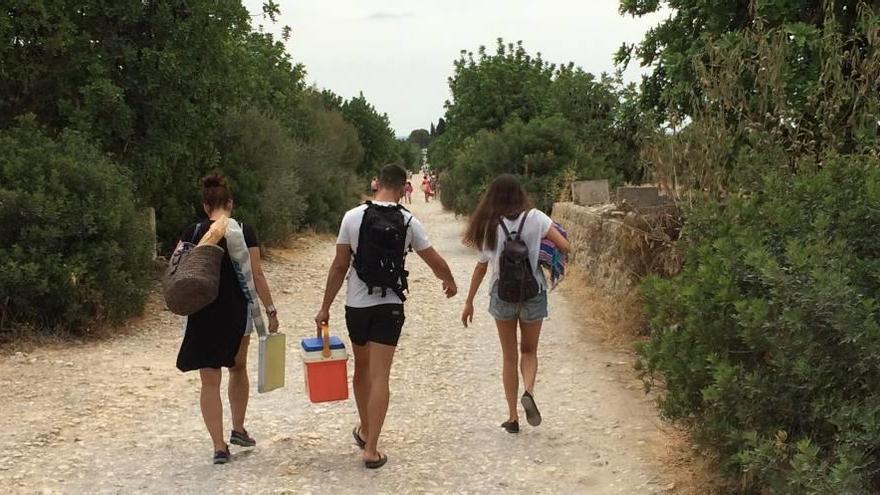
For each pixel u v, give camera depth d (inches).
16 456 195.8
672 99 350.9
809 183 157.5
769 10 313.0
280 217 668.1
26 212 322.3
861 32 281.0
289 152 690.8
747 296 152.2
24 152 342.0
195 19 464.4
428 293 470.6
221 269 187.3
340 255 187.5
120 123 430.0
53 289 323.0
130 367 284.4
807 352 129.0
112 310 341.7
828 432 133.3
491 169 837.2
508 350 214.1
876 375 123.6
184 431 217.5
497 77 1305.4
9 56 399.2
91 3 425.4
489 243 209.2
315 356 194.1
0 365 280.1
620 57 425.4
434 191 2343.8
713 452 160.6
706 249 170.7
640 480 179.6
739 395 138.9
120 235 357.4
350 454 199.8
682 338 163.2
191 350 187.0
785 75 254.8
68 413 230.2
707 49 280.5
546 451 201.0
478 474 186.7
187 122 480.7
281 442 208.1
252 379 273.1
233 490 176.6
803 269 128.1
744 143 288.5
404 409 239.3
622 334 319.6
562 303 410.3
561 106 1029.8
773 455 130.5
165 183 501.0
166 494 174.6
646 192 396.5
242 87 567.8
